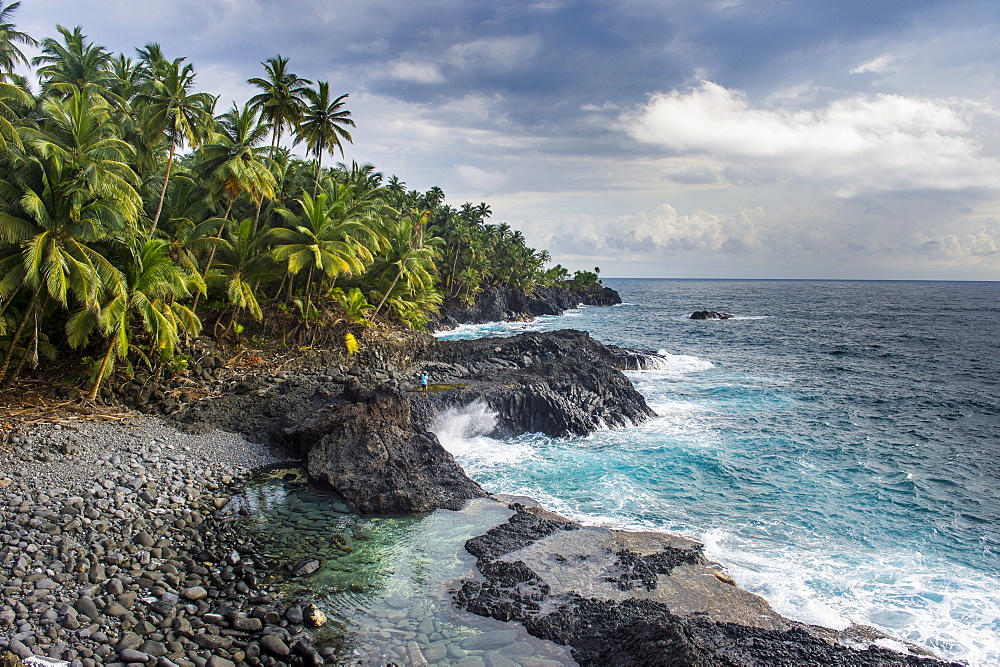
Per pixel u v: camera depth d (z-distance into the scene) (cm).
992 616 1543
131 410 2883
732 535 2030
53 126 2603
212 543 1783
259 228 4769
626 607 1488
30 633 1236
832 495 2414
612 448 2978
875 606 1584
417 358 4675
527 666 1268
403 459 2388
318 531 1900
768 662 1275
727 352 6781
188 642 1291
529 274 13238
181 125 3173
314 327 4569
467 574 1653
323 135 4888
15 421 2455
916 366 5778
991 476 2669
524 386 3350
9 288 2278
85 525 1731
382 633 1373
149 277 2734
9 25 3119
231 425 2819
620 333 9050
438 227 9538
